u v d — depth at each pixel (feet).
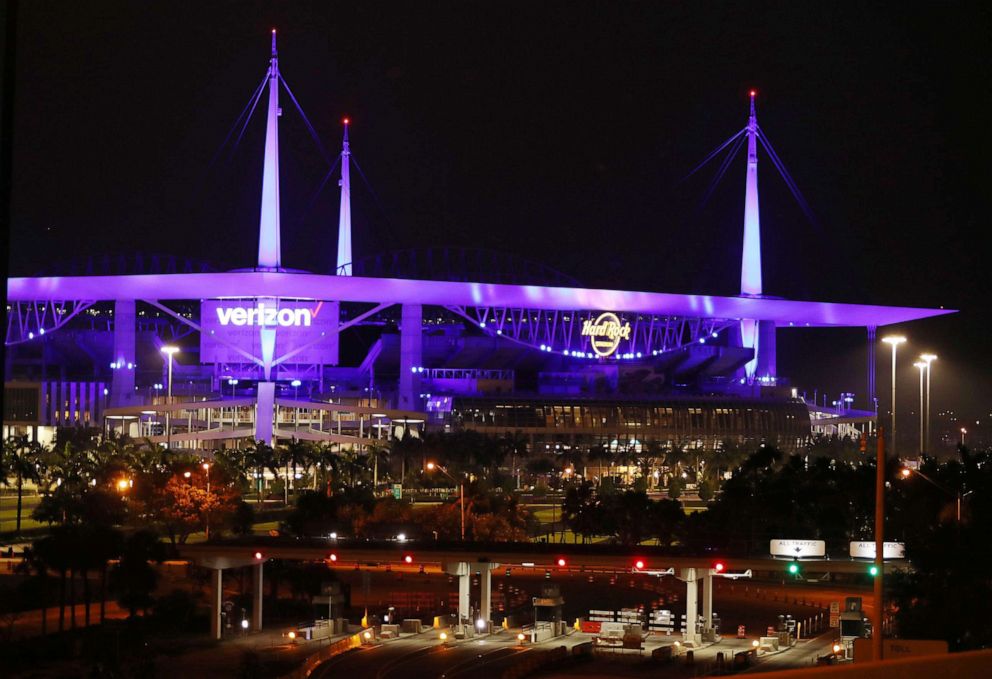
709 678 325.62
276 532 622.54
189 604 429.38
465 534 535.60
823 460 618.85
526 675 341.41
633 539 588.91
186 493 570.46
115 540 392.47
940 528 326.65
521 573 606.55
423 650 385.70
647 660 366.22
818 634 426.51
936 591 319.88
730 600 519.60
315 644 390.42
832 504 554.05
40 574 386.93
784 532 551.59
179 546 400.67
